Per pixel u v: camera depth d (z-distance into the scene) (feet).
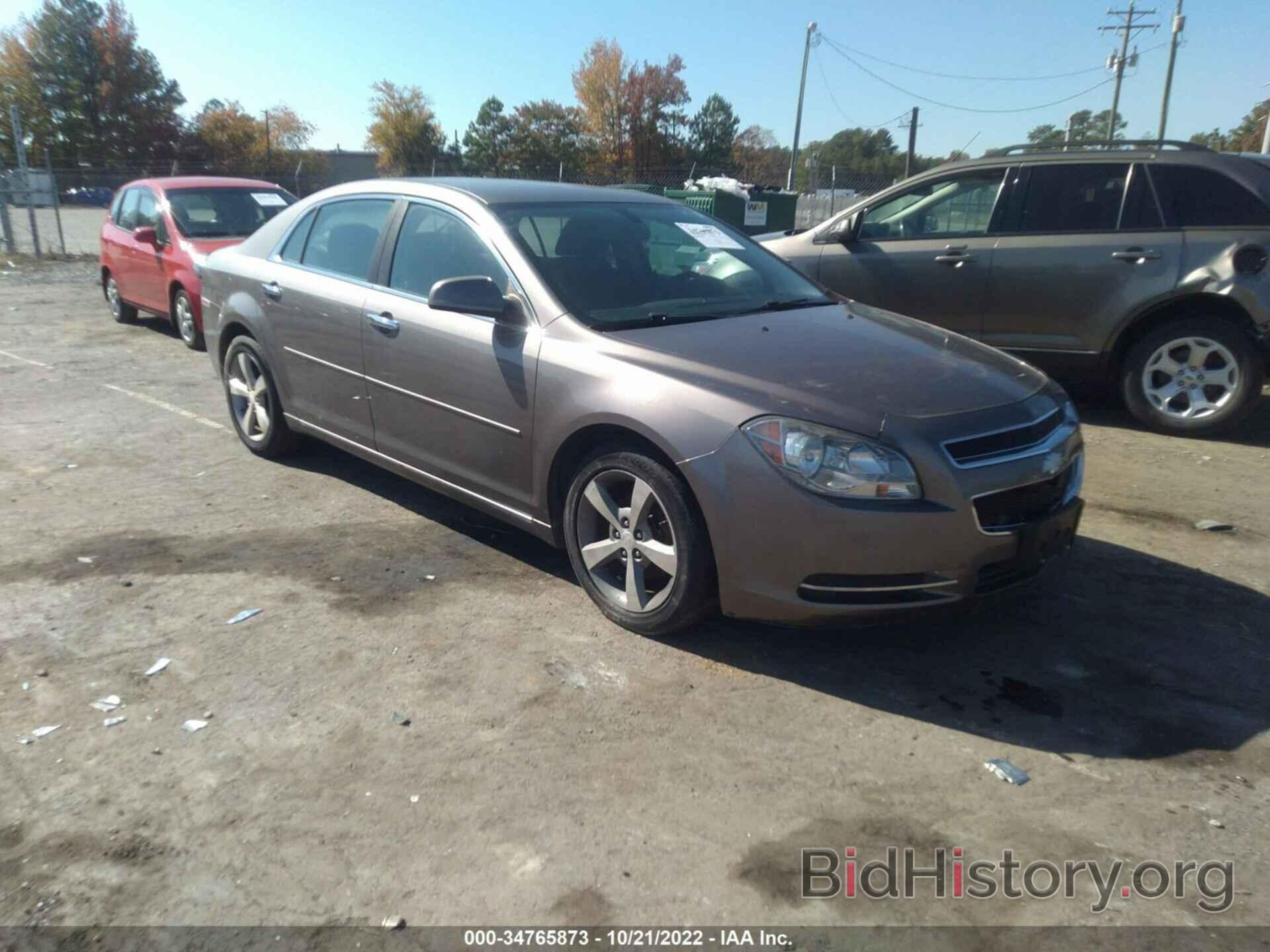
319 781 9.69
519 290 13.69
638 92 202.08
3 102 191.83
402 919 8.00
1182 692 11.50
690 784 9.70
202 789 9.55
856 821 9.21
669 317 13.55
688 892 8.32
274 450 19.33
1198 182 21.33
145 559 14.84
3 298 44.34
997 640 12.66
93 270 57.47
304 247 17.94
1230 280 20.62
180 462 19.66
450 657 12.05
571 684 11.48
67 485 18.22
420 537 15.87
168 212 32.94
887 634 12.78
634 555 12.38
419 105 204.64
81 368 28.81
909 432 10.83
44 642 12.29
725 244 16.40
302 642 12.38
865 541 10.68
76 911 8.05
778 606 11.16
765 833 9.03
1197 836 9.04
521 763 10.00
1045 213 22.68
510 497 13.98
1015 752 10.30
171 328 36.42
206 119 204.03
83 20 192.44
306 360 17.39
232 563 14.76
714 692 11.37
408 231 15.78
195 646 12.25
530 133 206.18
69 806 9.29
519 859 8.67
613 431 12.43
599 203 15.89
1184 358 21.76
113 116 196.03
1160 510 17.34
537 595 13.79
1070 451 12.19
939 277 23.76
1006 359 13.53
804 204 75.51
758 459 10.94
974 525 10.82
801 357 12.32
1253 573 14.70
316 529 16.19
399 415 15.55
